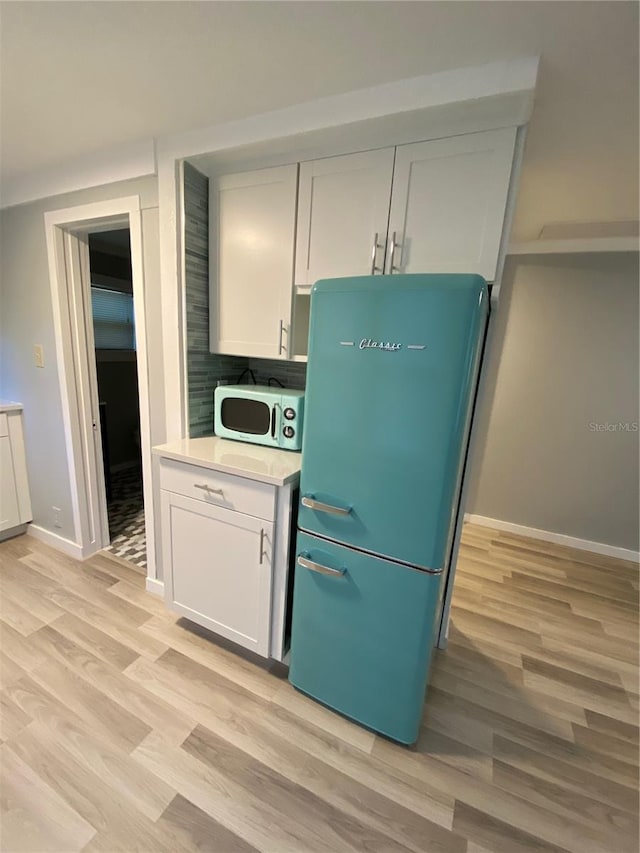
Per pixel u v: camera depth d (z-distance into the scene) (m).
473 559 2.67
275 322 1.65
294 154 1.49
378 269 1.41
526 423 2.91
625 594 2.34
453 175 1.27
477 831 1.13
